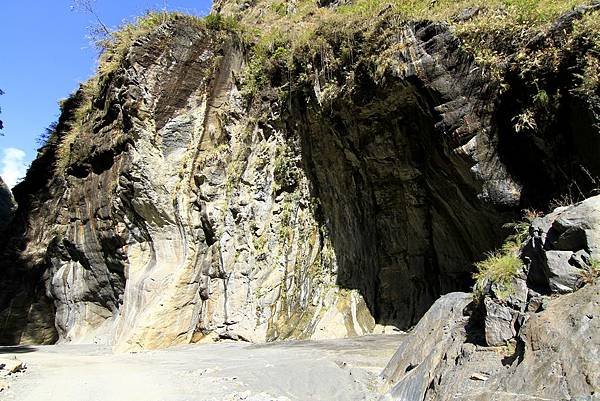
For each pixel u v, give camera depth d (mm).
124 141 14391
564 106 6738
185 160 14320
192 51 14688
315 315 11305
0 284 21094
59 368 8727
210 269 13203
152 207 13875
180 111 14484
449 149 8273
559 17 6867
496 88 7578
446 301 6133
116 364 9258
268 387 6336
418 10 8891
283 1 16359
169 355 10398
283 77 12891
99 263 16797
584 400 3090
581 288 3977
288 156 12852
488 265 5395
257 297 12336
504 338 4441
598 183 6352
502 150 7688
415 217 10484
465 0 8492
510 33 7465
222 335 12297
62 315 18547
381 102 9617
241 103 14305
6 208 33031
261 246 12828
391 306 10828
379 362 7352
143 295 13305
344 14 10742
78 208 17531
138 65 14086
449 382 4441
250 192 13359
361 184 11406
